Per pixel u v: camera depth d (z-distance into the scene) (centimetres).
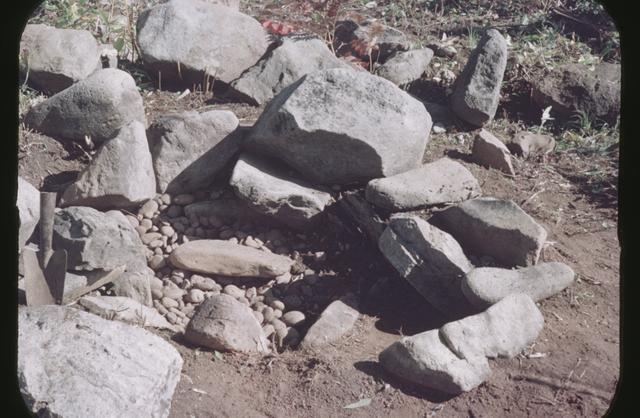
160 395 192
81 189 262
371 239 267
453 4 417
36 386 182
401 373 214
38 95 308
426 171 276
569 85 345
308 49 330
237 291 254
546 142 324
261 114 288
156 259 259
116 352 193
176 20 327
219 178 286
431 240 244
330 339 234
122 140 265
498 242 253
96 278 238
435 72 355
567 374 218
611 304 250
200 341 224
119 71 290
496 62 326
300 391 212
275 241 270
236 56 332
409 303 252
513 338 224
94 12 359
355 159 272
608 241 280
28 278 221
